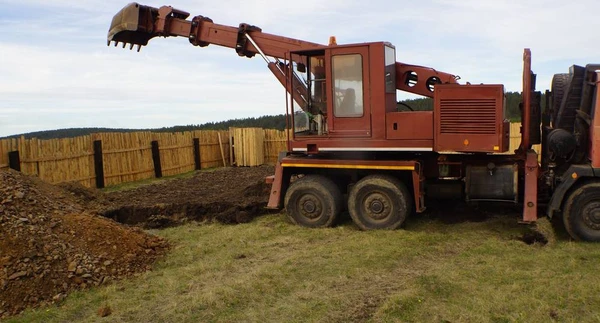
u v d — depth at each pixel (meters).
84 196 11.12
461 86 7.95
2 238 6.23
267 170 18.73
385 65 8.34
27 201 7.23
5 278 5.68
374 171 8.91
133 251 7.21
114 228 7.63
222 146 20.72
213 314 5.22
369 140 8.46
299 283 6.06
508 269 6.28
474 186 8.46
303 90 9.12
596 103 7.45
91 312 5.44
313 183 8.95
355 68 8.42
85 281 6.14
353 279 6.16
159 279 6.42
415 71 8.98
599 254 6.80
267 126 37.41
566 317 4.88
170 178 16.56
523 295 5.41
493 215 9.38
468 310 5.08
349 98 8.51
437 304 5.28
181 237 8.63
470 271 6.27
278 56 9.75
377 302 5.39
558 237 7.83
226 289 5.78
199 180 15.94
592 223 7.48
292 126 9.12
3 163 11.55
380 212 8.55
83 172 13.66
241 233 8.70
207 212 10.53
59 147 12.96
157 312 5.37
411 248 7.34
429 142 8.16
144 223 10.04
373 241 7.75
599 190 7.38
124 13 10.54
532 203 7.83
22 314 5.33
